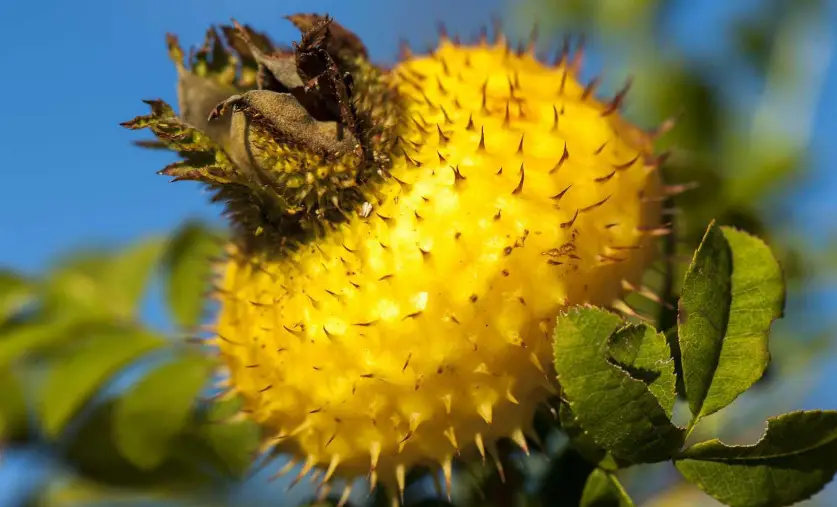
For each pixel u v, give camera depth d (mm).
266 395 145
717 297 137
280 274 144
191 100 147
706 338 137
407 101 145
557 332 134
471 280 139
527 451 142
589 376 135
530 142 142
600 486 143
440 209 140
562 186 141
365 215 141
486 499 154
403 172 141
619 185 144
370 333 139
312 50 145
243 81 149
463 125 143
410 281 139
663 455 138
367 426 142
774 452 136
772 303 137
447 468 142
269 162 143
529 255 139
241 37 150
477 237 139
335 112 146
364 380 140
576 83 149
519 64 150
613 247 142
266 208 146
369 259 140
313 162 142
